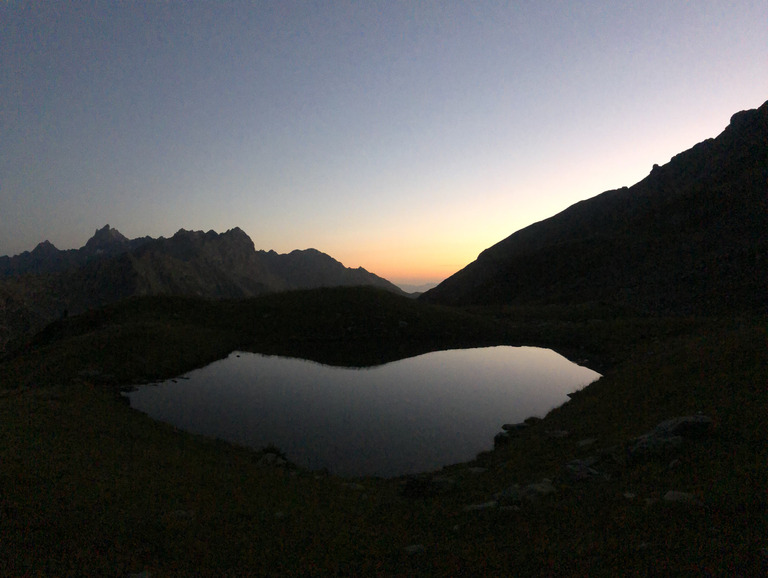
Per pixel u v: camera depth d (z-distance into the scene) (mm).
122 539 8852
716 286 54750
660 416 14258
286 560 8961
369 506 12727
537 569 7305
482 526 9914
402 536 10242
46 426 16188
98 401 22781
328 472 16875
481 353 40625
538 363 36531
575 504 9750
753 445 9938
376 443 19938
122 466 13500
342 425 22234
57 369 29406
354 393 27953
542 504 10250
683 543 6805
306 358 38469
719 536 6723
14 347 58781
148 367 31812
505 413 24172
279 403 25750
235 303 54125
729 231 68500
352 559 9109
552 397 27078
